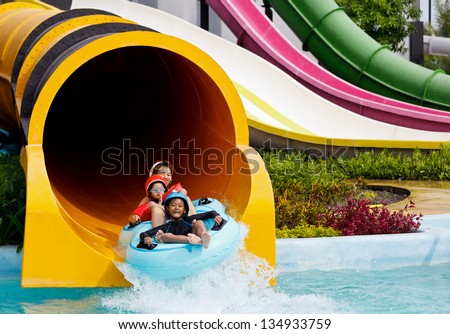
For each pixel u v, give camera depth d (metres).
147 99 11.77
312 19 21.11
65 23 8.88
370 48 21.11
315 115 18.48
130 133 12.06
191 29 18.59
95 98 13.70
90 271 6.66
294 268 7.85
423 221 9.75
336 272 7.83
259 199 7.14
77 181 10.51
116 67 12.86
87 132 13.35
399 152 17.81
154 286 6.52
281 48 20.20
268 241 7.11
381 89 21.30
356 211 9.12
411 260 8.24
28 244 6.48
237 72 18.47
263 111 17.50
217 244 6.50
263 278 7.02
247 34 19.75
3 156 11.44
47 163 11.31
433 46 28.86
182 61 8.39
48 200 6.58
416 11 27.23
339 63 21.31
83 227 7.71
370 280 7.46
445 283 7.34
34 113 6.87
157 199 7.59
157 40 7.28
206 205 7.36
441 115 19.88
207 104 8.52
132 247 6.61
